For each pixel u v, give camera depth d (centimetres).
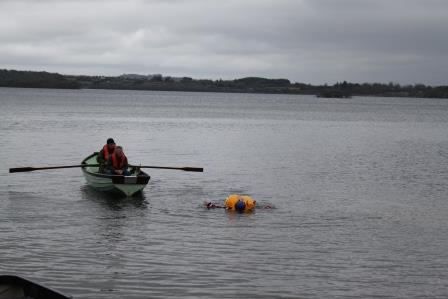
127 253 1466
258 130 5975
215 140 4681
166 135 5009
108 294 1196
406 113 12225
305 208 2048
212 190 2378
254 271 1355
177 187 2430
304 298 1206
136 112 9031
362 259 1465
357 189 2472
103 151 2281
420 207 2114
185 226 1750
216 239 1612
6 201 2056
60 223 1756
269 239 1625
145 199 2148
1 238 1568
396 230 1761
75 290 1211
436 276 1354
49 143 4000
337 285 1281
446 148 4434
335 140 4966
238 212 1952
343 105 17862
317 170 3025
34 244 1522
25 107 9312
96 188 2280
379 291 1254
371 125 7469
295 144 4494
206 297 1195
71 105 10781
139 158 3431
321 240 1628
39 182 2462
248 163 3269
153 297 1188
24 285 980
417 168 3183
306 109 13062
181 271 1341
